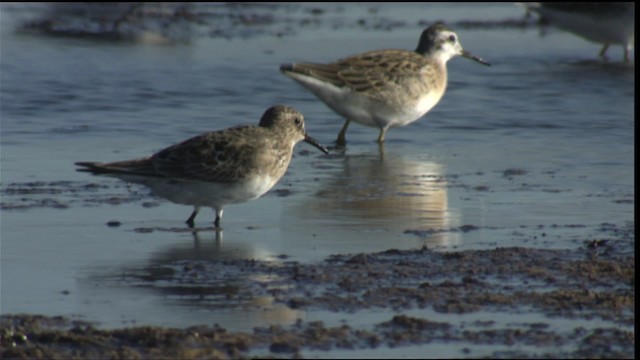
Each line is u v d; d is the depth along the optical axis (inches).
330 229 564.4
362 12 1437.0
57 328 418.0
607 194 641.6
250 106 917.8
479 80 1031.0
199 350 392.5
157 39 1215.6
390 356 389.7
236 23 1337.4
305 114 900.0
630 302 438.3
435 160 746.2
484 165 728.3
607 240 532.4
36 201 614.5
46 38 1201.4
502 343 400.5
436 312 430.9
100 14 1381.6
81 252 519.5
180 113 884.6
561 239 538.6
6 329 413.7
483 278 470.6
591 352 391.5
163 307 441.4
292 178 687.7
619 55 1180.5
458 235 549.6
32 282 474.0
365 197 636.7
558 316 425.1
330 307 437.1
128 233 554.3
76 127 829.2
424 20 1369.3
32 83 971.3
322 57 1115.3
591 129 844.0
